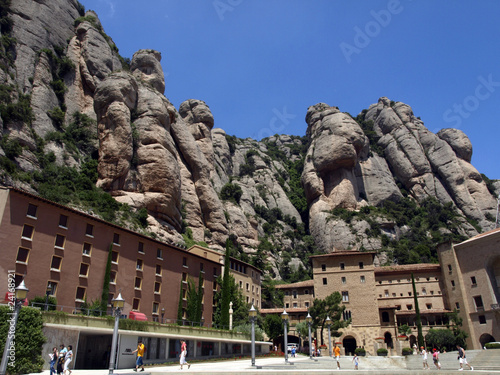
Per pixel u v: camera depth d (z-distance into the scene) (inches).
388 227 4658.0
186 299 2272.4
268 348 2331.4
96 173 3026.6
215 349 1887.3
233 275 2731.3
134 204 2888.8
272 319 2480.3
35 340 1118.4
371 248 4338.1
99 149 3122.5
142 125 3265.3
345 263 2770.7
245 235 4247.0
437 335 2479.1
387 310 2716.5
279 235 4877.0
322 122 5620.1
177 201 3208.7
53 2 3853.3
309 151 5506.9
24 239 1569.9
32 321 1133.7
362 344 2518.5
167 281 2160.4
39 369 1110.4
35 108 3085.6
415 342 2650.1
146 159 3102.9
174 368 1234.0
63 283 1660.9
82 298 1723.7
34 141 2790.4
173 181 3132.4
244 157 6245.1
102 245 1867.6
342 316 2623.0
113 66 4055.1
